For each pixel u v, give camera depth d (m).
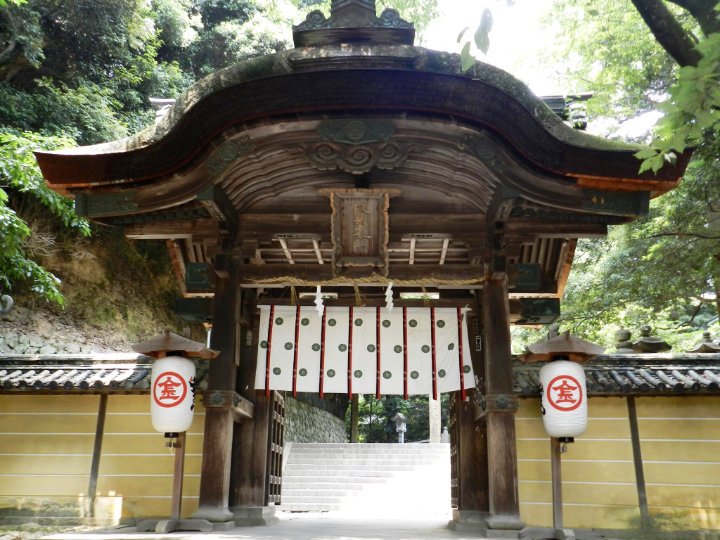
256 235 8.65
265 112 7.21
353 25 7.43
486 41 4.36
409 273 8.64
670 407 8.73
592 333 15.66
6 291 14.28
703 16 5.97
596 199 7.64
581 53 14.37
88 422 9.12
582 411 7.61
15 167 10.43
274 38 23.70
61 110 16.22
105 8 17.92
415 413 34.44
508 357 8.21
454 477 10.14
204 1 24.17
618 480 8.54
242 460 9.16
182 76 22.55
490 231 8.43
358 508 16.52
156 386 7.73
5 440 9.09
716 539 8.14
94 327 16.39
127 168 7.75
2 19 15.69
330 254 9.52
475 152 7.39
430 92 7.07
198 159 7.60
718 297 12.45
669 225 12.00
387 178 8.41
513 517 7.62
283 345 9.18
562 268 9.59
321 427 27.12
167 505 8.73
